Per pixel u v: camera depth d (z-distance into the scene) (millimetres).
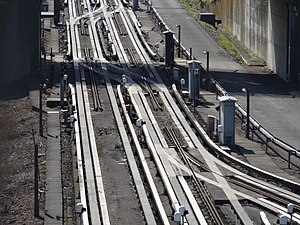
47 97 107125
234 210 65688
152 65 132250
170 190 70375
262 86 118562
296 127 94188
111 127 94438
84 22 175000
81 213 61750
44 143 86438
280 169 77188
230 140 84750
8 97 108625
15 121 95312
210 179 73625
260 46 140625
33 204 67125
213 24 179750
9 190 70938
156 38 160000
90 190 71000
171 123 96438
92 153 82500
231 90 115062
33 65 121812
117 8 196875
